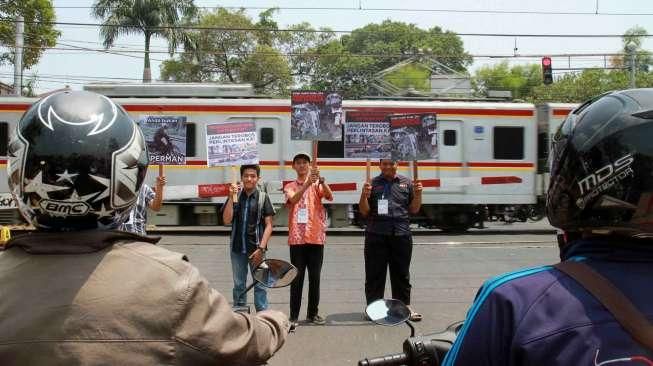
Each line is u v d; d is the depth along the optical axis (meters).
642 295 1.58
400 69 40.41
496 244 15.53
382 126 10.33
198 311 1.93
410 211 8.09
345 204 17.88
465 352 1.71
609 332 1.53
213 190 17.33
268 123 17.61
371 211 7.98
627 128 1.68
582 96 52.88
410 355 2.95
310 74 54.53
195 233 17.98
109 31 31.86
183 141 7.38
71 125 1.98
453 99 19.12
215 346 1.94
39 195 1.97
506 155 18.27
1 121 17.14
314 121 7.97
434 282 10.53
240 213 7.45
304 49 53.19
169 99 17.50
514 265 12.22
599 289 1.60
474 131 18.16
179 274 1.95
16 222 16.61
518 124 18.30
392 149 8.07
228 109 17.52
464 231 18.73
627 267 1.65
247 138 8.11
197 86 17.78
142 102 17.41
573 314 1.58
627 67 32.88
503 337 1.65
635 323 1.53
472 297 9.41
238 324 2.05
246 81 46.84
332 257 13.25
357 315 8.29
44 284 1.88
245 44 47.12
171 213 17.45
